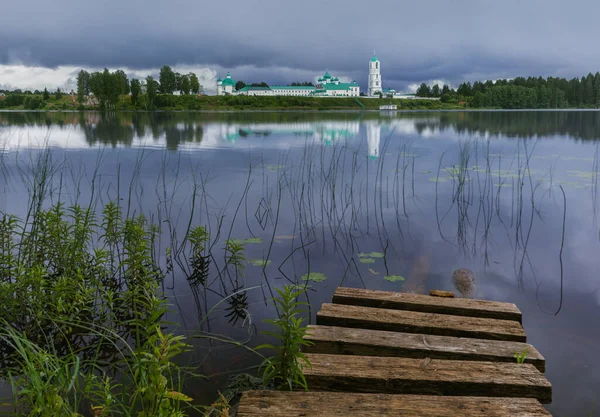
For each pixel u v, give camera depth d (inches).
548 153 479.2
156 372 68.0
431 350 98.3
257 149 510.6
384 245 190.7
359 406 78.7
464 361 93.2
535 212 244.7
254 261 170.2
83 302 120.8
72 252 142.2
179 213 235.9
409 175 353.1
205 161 414.3
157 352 69.8
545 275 159.3
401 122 1106.1
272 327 119.3
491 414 76.6
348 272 160.6
